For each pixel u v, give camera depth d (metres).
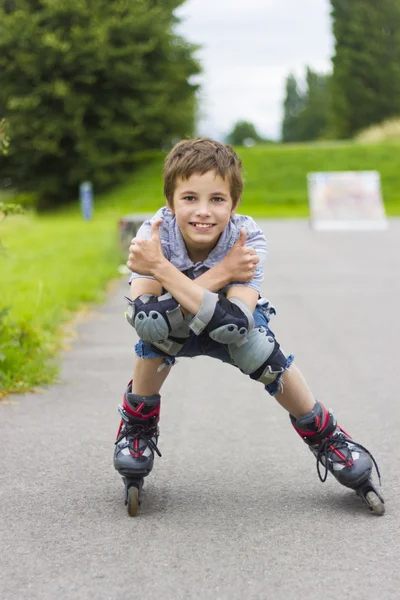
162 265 3.56
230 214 3.68
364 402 6.22
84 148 47.53
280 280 14.05
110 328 9.66
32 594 3.11
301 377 4.00
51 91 46.22
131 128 49.12
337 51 71.50
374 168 48.53
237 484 4.38
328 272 15.16
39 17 46.25
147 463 3.90
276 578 3.23
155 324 3.59
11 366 6.72
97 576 3.26
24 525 3.79
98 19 47.47
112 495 4.20
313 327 9.55
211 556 3.44
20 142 47.22
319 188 32.75
